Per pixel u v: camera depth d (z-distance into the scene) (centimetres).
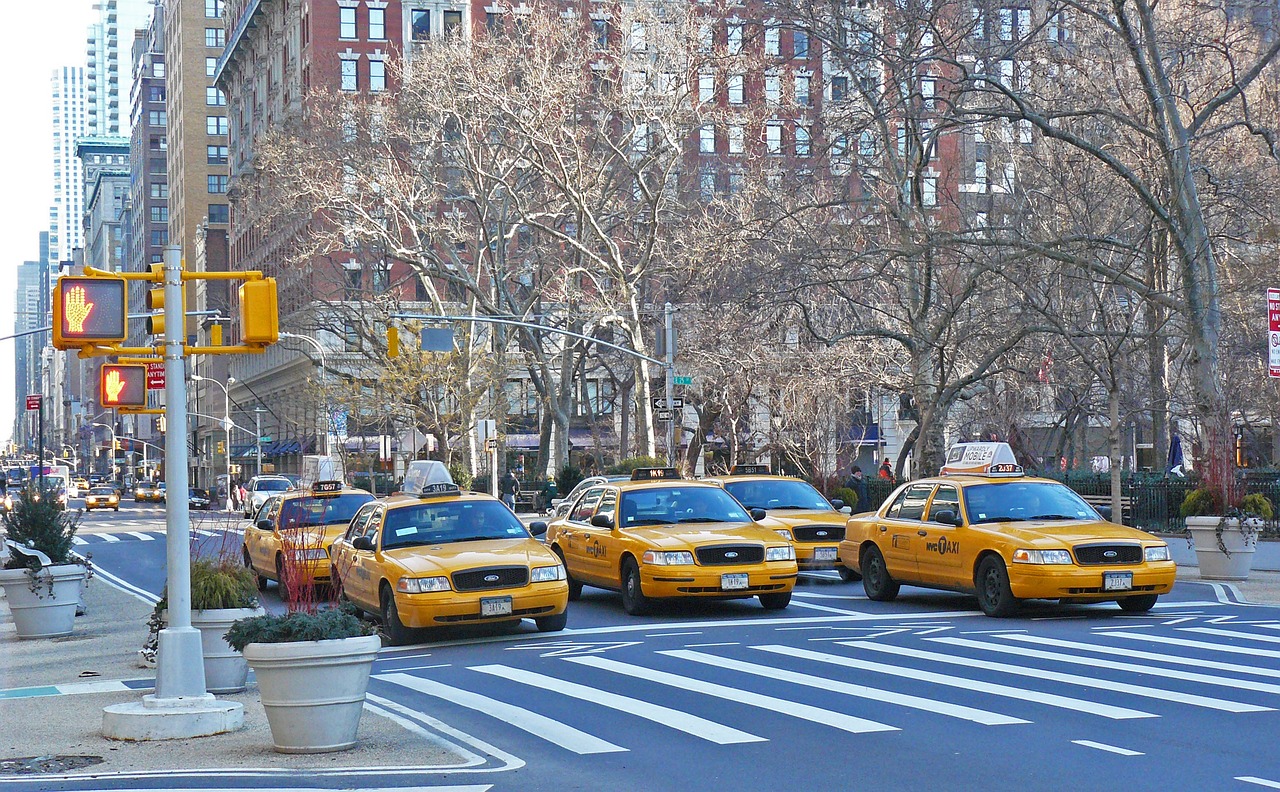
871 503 4019
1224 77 3462
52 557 2017
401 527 1792
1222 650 1412
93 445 17862
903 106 3338
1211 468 2433
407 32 7494
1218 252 3725
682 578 1825
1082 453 5138
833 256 3519
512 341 6456
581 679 1310
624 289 4612
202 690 1106
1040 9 3797
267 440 8081
